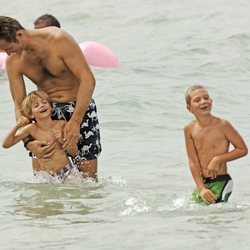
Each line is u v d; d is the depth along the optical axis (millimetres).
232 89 53781
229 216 27453
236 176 33906
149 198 30438
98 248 24625
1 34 32969
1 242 25547
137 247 24578
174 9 84812
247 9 83562
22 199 31000
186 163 36688
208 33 74062
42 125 33875
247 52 66062
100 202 30266
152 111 48062
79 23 84375
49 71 33875
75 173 33938
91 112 34156
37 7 91562
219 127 29250
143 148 39750
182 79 57062
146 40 73812
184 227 26328
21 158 38219
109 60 58969
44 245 25094
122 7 87688
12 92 34500
